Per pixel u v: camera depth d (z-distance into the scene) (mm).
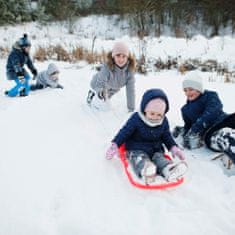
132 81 3576
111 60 3484
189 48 8242
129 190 2137
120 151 2529
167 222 1825
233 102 4066
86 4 17562
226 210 1926
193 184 2205
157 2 13773
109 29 15484
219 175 2303
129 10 13773
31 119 3375
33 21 15930
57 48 8352
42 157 2533
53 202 1985
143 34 8984
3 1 14477
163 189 2148
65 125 3227
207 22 14406
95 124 3273
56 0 16438
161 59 7496
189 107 2854
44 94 4457
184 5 14719
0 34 13344
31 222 1796
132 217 1870
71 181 2211
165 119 2504
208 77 6035
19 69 4352
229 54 7801
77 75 5684
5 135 2934
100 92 3686
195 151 2734
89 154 2605
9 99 4184
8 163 2420
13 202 1965
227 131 2527
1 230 1738
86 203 1983
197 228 1781
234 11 13648
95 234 1717
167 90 4715
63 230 1746
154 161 2369
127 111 3682
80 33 15000
